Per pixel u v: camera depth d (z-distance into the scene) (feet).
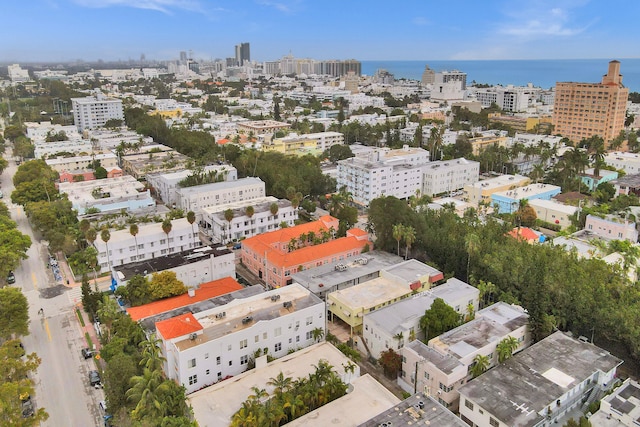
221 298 375.25
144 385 262.47
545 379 291.17
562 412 279.69
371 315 359.25
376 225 495.41
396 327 343.87
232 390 284.41
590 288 368.27
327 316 405.39
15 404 260.62
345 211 586.45
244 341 317.01
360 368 346.54
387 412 252.83
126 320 336.29
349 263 453.99
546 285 376.89
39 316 409.49
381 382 330.13
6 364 274.57
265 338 326.44
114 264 479.41
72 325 396.16
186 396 278.26
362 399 277.23
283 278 451.53
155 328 333.83
